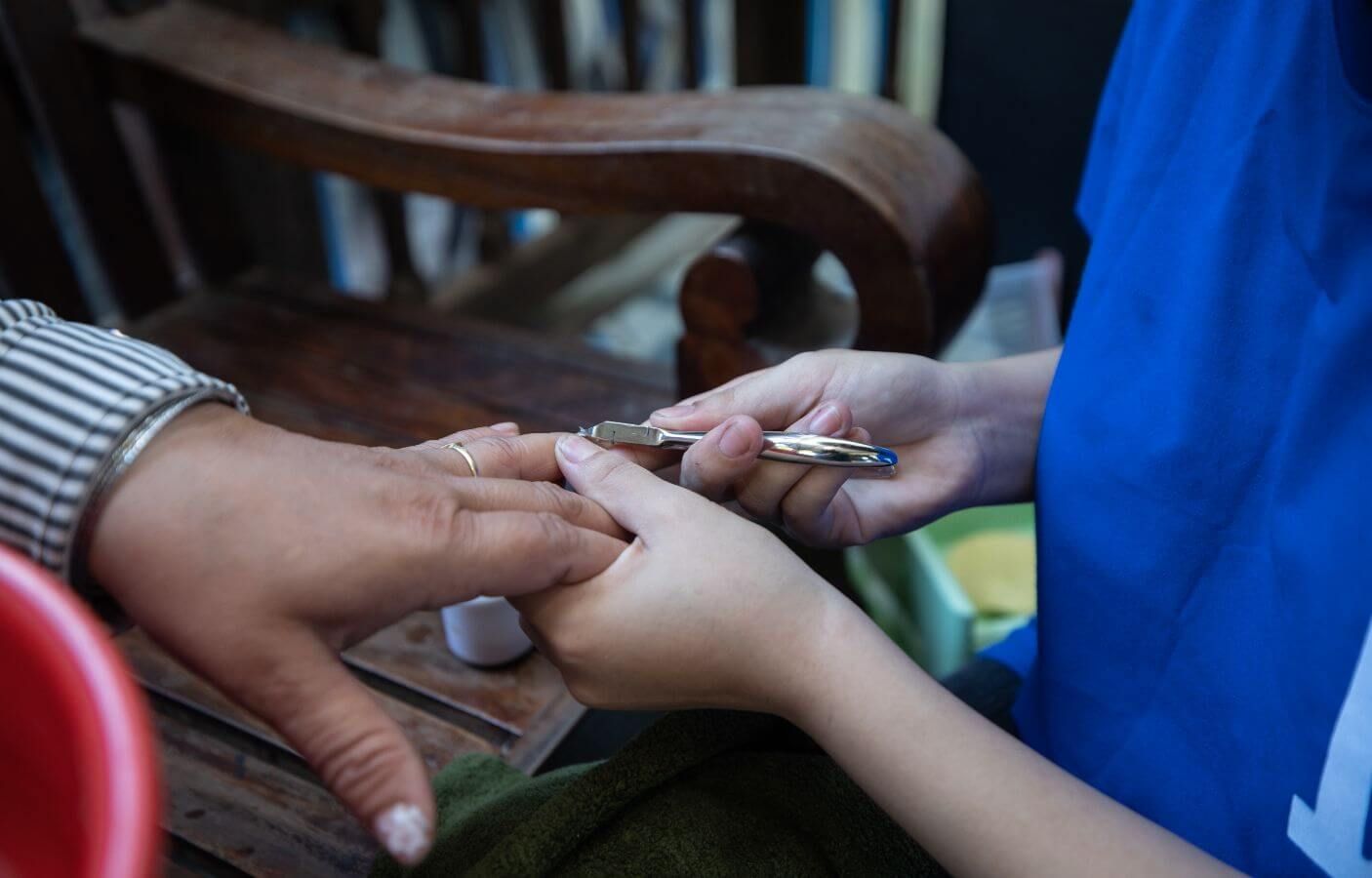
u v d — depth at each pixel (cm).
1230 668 48
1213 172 48
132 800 29
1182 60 50
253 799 59
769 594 46
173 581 39
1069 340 56
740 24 142
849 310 102
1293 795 45
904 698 44
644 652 46
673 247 207
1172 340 50
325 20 141
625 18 150
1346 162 43
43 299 101
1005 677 65
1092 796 43
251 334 106
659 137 80
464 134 86
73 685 31
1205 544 49
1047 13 130
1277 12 46
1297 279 46
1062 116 137
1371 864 43
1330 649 43
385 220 142
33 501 39
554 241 175
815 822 50
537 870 46
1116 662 53
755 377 59
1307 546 44
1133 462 51
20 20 92
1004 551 118
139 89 98
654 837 48
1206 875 41
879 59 172
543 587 46
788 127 79
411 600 42
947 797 43
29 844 36
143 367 41
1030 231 150
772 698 46
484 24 161
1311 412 44
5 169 95
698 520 48
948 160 80
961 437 62
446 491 44
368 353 104
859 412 59
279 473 41
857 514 61
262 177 128
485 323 108
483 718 66
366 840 58
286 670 39
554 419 95
